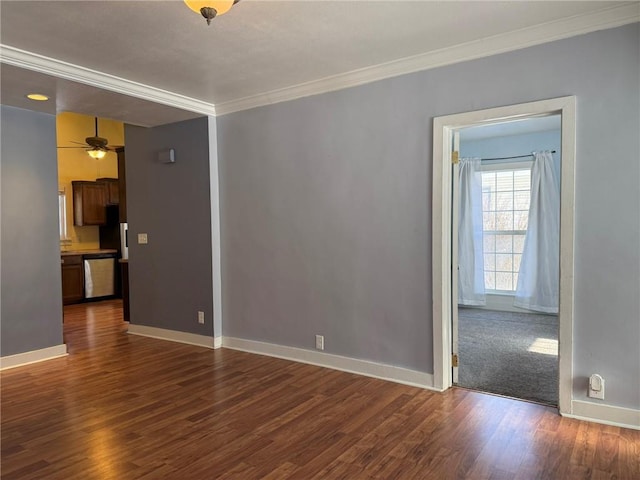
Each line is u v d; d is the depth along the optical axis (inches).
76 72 134.4
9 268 161.8
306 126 160.1
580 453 97.2
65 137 320.2
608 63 107.8
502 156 260.8
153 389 139.8
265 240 173.8
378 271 146.2
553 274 241.6
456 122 129.4
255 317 178.5
